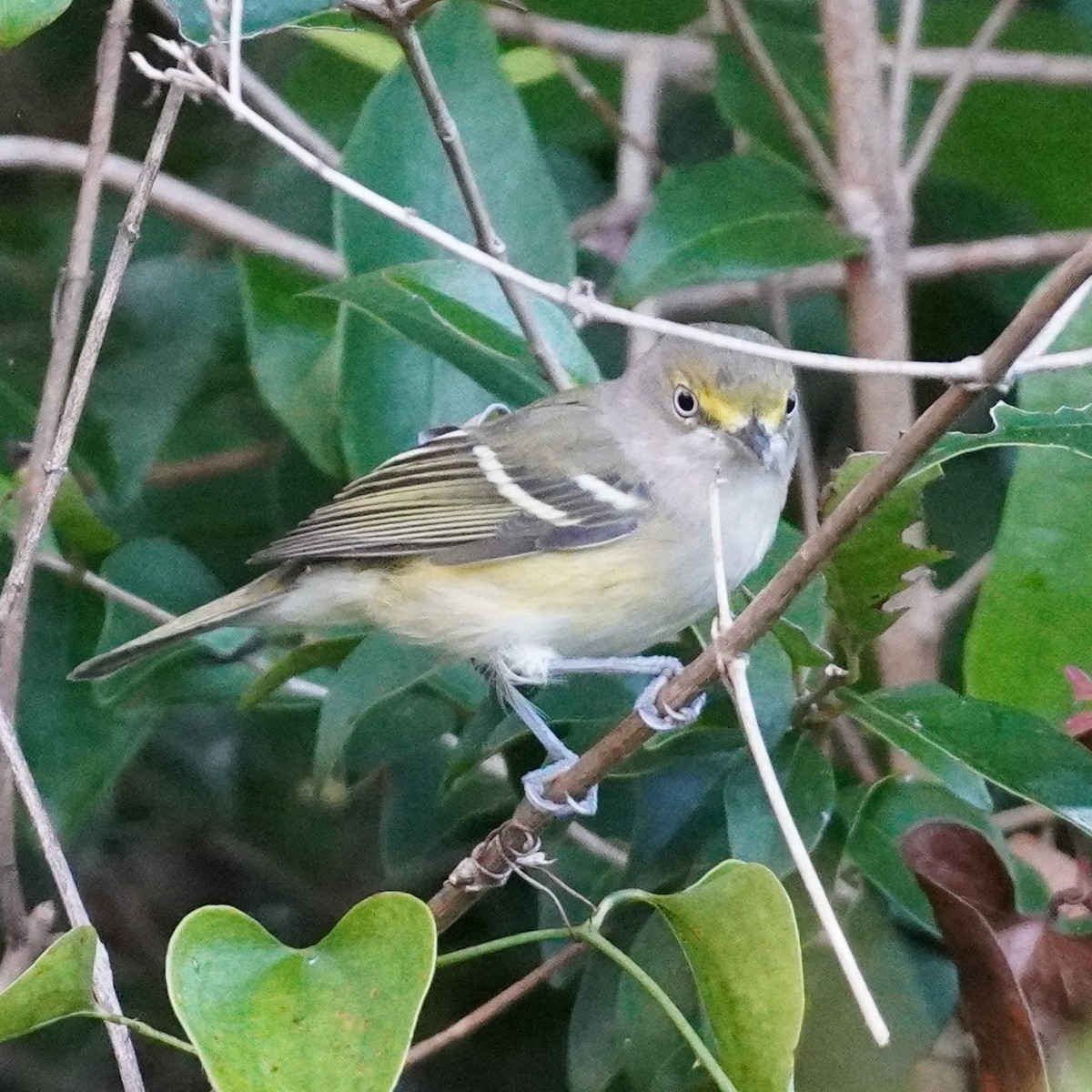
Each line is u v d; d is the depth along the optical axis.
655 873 6.55
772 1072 5.02
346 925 4.93
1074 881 6.63
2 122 9.95
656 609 7.64
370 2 6.20
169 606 8.55
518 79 9.68
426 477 7.75
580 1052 6.92
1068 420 5.60
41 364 9.27
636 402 7.82
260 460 9.28
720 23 9.16
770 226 7.45
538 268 7.88
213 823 9.23
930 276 9.02
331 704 7.30
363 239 7.90
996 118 9.54
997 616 6.59
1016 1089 5.43
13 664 6.81
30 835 8.45
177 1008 4.66
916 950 6.32
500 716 7.54
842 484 5.57
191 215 8.77
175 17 6.74
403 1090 8.57
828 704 6.19
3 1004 4.84
